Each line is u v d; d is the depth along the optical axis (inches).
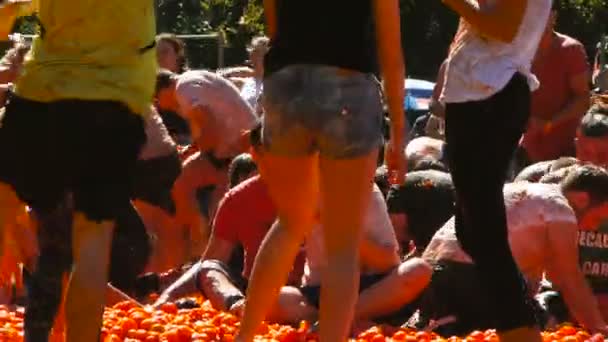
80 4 288.8
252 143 313.6
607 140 465.7
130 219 431.5
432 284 398.6
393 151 311.1
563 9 1980.8
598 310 390.0
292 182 303.0
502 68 300.0
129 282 436.8
